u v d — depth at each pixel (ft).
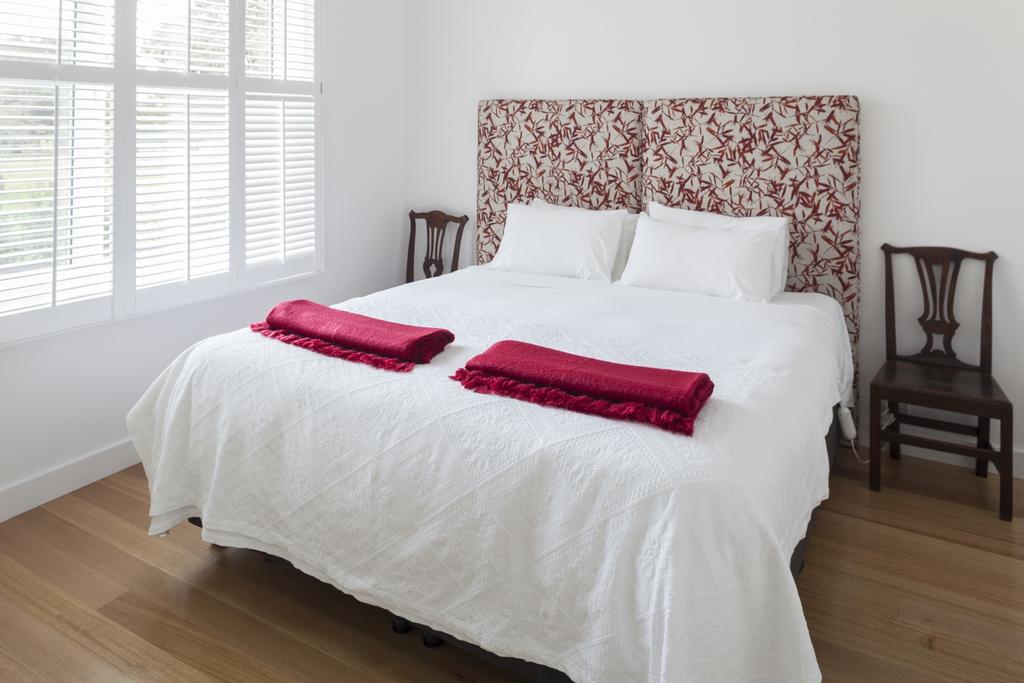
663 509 4.74
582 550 4.94
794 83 10.53
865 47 10.01
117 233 8.98
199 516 7.14
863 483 9.59
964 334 9.97
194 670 5.96
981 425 9.53
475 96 13.17
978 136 9.52
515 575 5.21
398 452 5.81
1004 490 8.57
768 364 7.03
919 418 9.87
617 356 7.27
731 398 6.07
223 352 7.17
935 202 9.91
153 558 7.57
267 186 11.11
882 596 7.07
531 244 11.52
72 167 8.38
